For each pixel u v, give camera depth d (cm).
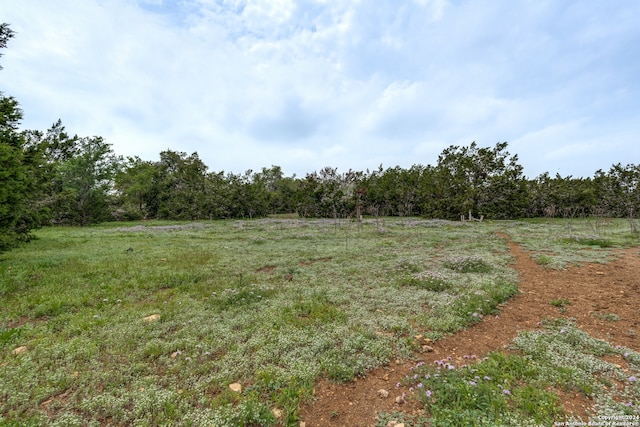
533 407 322
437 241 1655
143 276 909
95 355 450
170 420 318
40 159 1495
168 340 506
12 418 322
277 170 6353
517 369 398
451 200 3450
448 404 335
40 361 428
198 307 662
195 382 389
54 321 575
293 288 797
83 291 759
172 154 5241
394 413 333
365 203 4009
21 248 1430
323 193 4134
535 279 866
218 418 317
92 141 3544
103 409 339
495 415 312
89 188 3506
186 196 4338
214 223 3403
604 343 468
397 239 1764
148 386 379
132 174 4494
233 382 391
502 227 2423
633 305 637
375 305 669
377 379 404
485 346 486
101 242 1714
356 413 341
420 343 497
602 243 1366
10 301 675
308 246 1530
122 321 584
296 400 350
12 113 1169
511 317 603
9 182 1043
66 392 372
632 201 3091
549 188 3706
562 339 488
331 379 400
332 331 533
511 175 3528
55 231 2494
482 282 800
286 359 437
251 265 1090
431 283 798
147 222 3806
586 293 727
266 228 2620
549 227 2358
